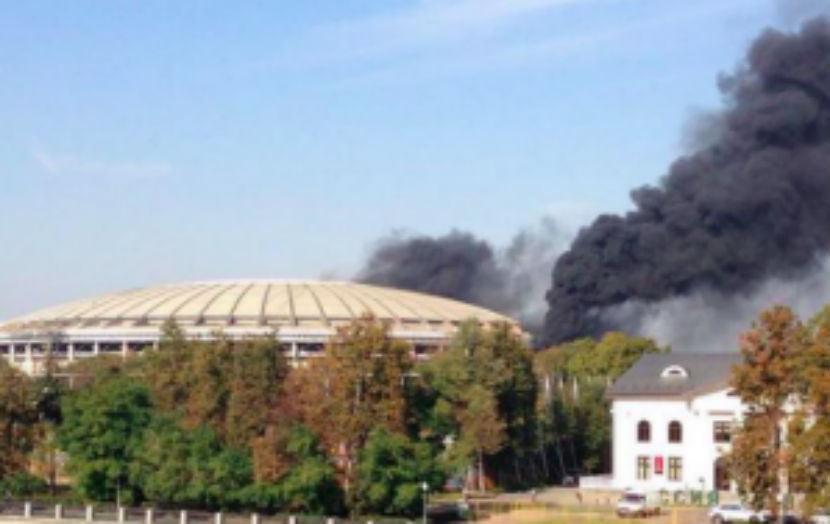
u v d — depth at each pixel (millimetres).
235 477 117562
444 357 147375
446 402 140125
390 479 117000
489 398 143625
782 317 107062
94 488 122250
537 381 159500
